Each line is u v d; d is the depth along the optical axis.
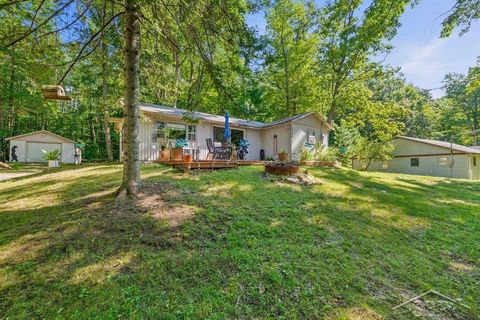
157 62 5.91
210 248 3.27
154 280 2.58
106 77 7.02
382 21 12.35
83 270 2.68
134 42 4.91
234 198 5.27
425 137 30.95
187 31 4.97
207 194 5.40
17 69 4.68
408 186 8.64
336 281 2.73
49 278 2.54
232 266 2.88
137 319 2.07
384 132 17.44
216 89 5.43
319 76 18.64
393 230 4.36
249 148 14.87
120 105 8.38
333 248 3.49
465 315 2.39
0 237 3.31
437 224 4.81
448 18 6.55
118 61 6.16
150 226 3.68
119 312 2.14
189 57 5.79
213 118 13.04
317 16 17.34
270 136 15.08
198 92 6.48
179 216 4.09
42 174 8.47
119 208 4.24
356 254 3.39
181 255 3.04
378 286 2.73
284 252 3.27
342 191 6.67
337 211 5.03
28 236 3.33
